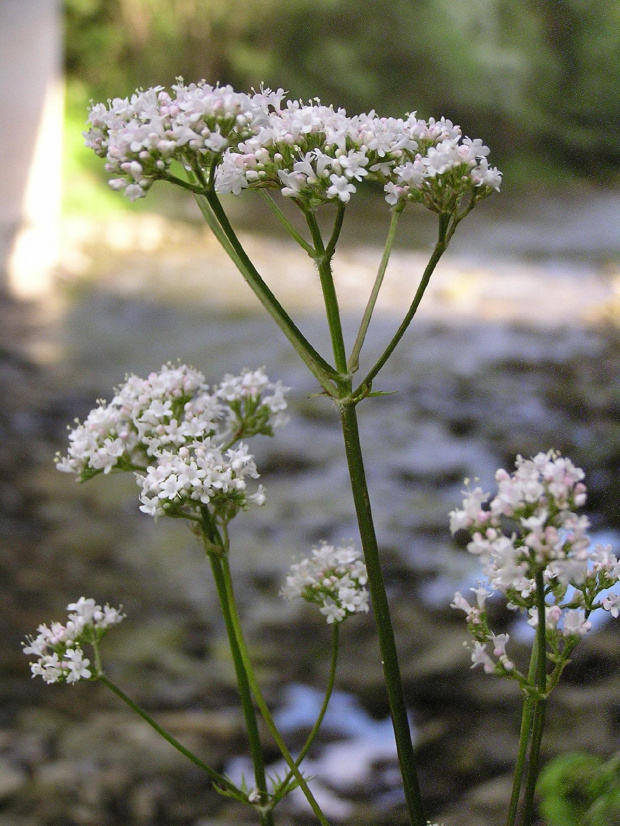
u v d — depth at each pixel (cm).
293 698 94
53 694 93
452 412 169
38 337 223
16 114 316
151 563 124
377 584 34
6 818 74
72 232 325
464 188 34
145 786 79
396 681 34
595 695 73
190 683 97
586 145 513
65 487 145
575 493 29
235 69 471
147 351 216
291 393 190
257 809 35
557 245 346
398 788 77
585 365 185
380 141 34
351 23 480
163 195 391
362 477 34
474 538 30
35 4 313
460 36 494
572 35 519
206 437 36
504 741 78
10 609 108
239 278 290
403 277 290
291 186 34
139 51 452
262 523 136
